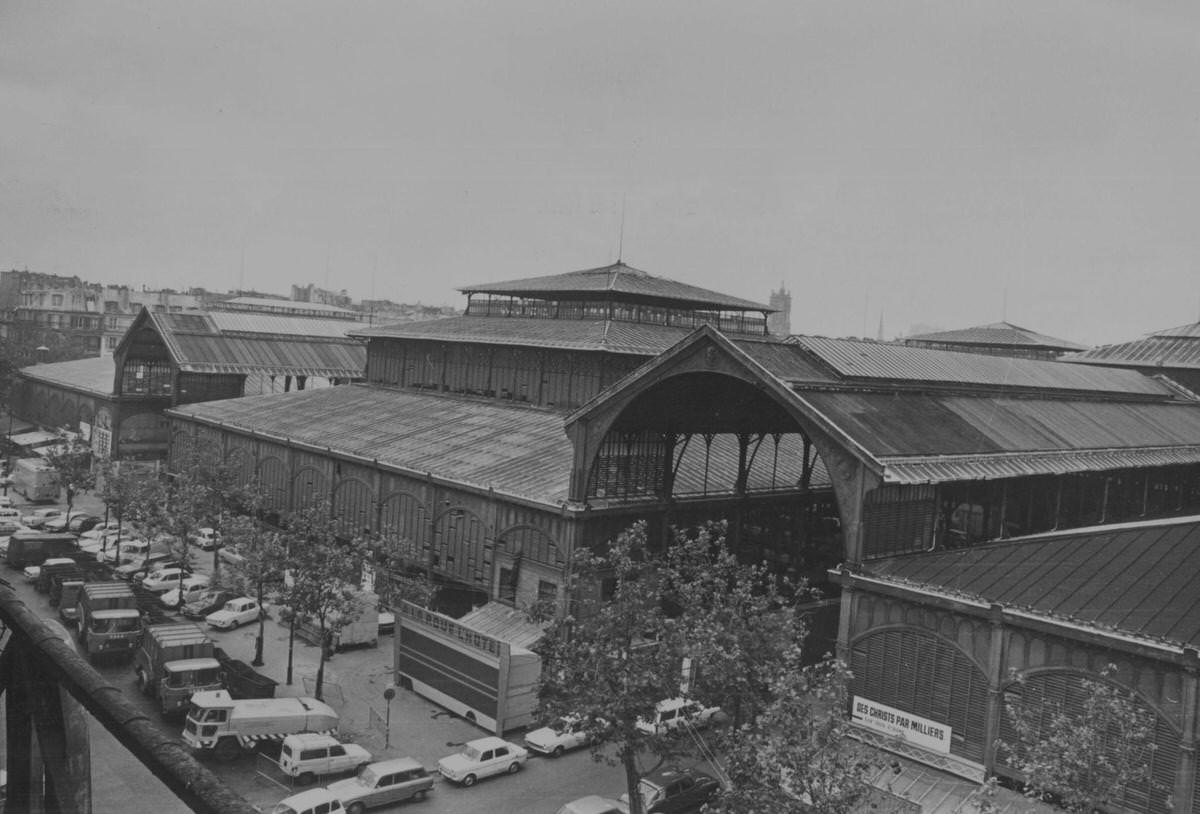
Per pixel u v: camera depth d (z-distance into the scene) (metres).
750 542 63.94
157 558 73.56
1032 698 35.31
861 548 41.28
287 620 50.41
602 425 52.69
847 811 28.05
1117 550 38.66
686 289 91.88
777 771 28.53
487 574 59.03
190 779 3.54
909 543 43.81
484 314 96.12
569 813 35.88
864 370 51.78
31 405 136.00
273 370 113.75
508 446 67.38
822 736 28.83
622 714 33.00
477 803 38.97
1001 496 48.44
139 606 57.53
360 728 46.09
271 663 54.97
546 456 63.19
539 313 90.06
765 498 63.59
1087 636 33.50
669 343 79.25
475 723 47.38
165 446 112.44
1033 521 51.62
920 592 38.44
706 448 63.22
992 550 41.41
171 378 114.12
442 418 79.12
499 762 41.81
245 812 3.30
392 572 58.28
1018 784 35.34
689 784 40.22
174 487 79.56
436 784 40.62
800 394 45.62
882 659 40.22
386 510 68.25
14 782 5.09
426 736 45.78
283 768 39.41
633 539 37.91
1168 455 61.09
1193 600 34.16
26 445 117.06
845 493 41.97
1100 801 28.08
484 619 56.16
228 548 75.94
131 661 52.84
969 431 49.88
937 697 38.28
